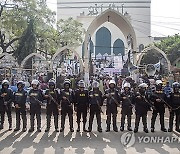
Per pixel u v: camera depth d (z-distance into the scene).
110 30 53.66
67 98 10.66
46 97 10.69
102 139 9.64
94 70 24.78
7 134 10.20
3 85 10.78
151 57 35.31
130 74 22.67
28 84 15.75
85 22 53.94
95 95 10.73
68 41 36.56
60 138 9.71
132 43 24.20
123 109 10.93
